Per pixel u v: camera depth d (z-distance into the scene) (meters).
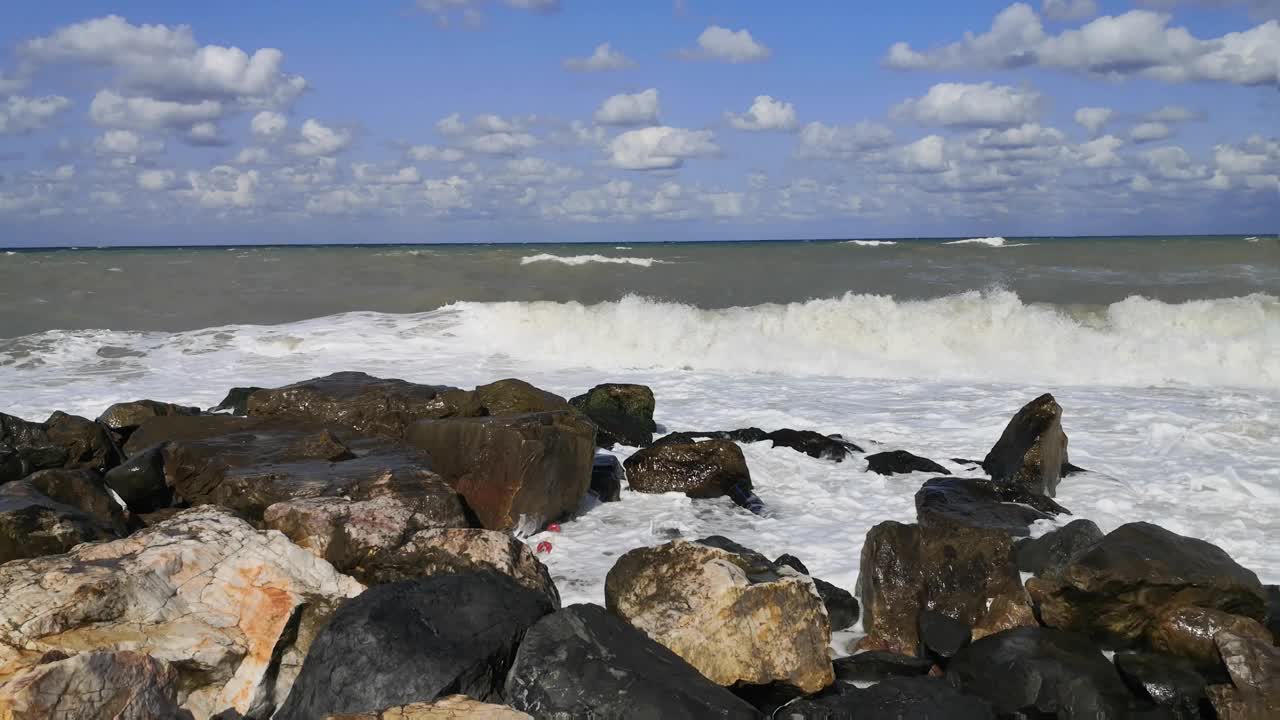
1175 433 13.12
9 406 14.76
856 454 11.89
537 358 19.88
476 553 6.93
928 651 6.37
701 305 24.36
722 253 36.56
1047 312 21.12
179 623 5.77
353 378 11.88
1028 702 5.69
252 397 11.27
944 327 20.20
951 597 6.83
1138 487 10.66
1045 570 7.56
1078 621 6.41
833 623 7.02
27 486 7.99
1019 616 6.70
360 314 23.09
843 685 5.97
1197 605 6.29
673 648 5.82
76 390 16.09
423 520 7.66
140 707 5.05
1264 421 13.75
